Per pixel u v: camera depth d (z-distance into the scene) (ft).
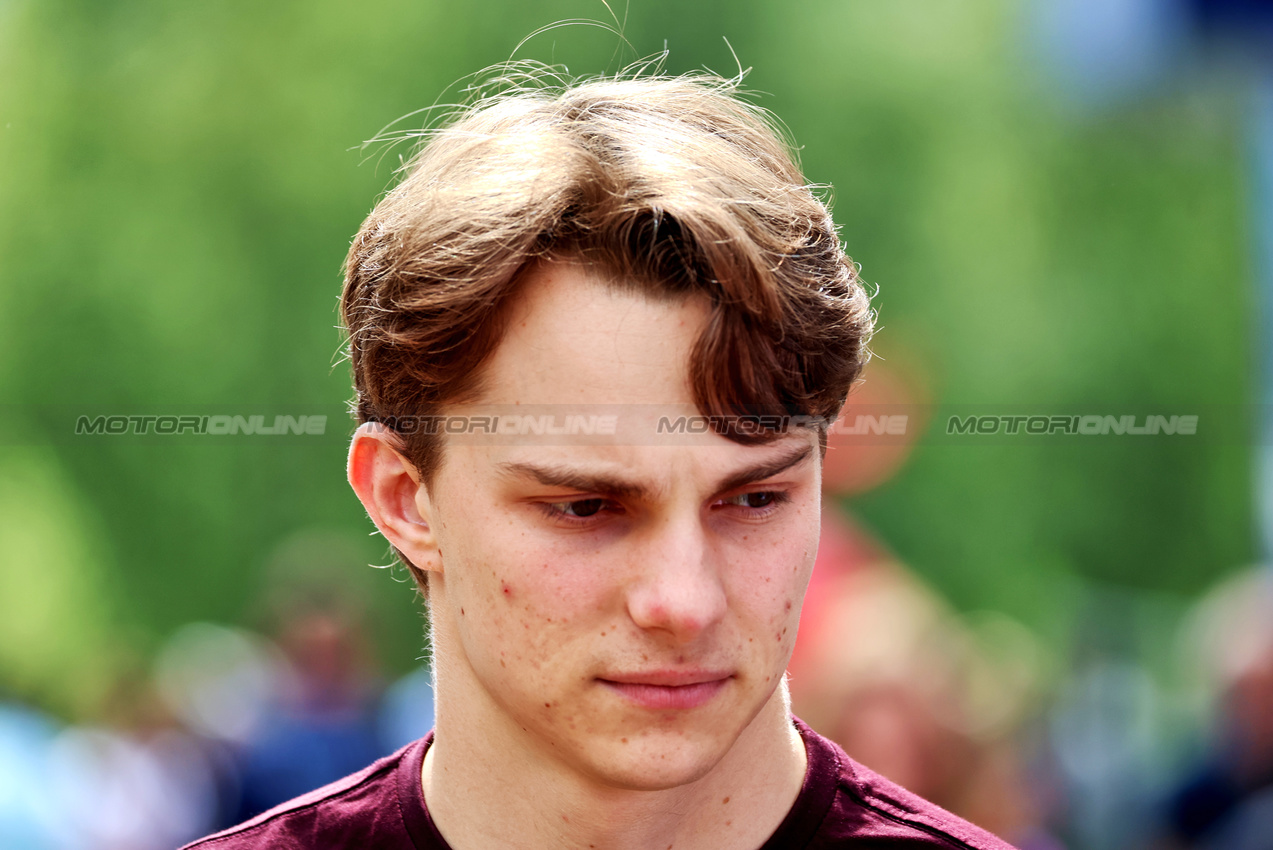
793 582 16.21
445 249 15.99
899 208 111.96
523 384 15.30
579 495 15.26
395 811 18.97
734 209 15.70
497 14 105.50
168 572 112.88
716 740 15.78
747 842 18.08
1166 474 111.55
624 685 15.43
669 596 14.82
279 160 108.37
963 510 110.22
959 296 112.47
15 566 116.98
